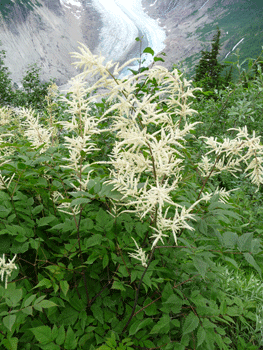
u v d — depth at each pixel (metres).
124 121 1.51
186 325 1.84
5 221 2.08
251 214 3.84
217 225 1.93
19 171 2.21
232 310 2.28
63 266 1.97
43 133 2.37
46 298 2.10
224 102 6.47
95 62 1.39
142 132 1.47
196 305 1.97
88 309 2.18
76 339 1.77
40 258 2.19
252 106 5.76
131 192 1.65
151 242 2.35
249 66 5.78
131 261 2.09
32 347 1.82
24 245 2.01
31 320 1.96
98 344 1.97
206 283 2.28
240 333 2.46
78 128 1.75
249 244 1.78
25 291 1.92
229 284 2.86
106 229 2.11
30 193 2.57
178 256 2.19
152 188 1.38
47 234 2.42
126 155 1.62
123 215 2.25
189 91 1.79
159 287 2.22
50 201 2.57
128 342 1.85
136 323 1.97
